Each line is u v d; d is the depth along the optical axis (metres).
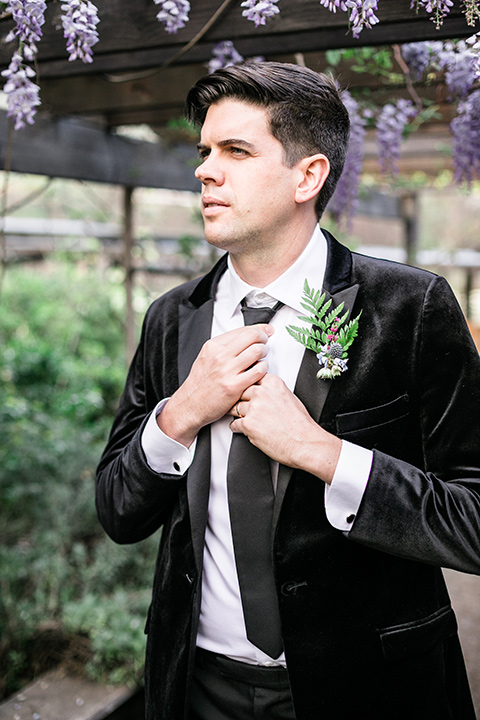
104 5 1.53
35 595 2.84
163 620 1.19
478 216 9.55
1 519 3.43
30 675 2.64
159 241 5.71
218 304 1.23
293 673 1.07
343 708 1.07
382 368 1.09
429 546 1.00
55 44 1.58
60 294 7.29
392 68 1.99
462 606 3.20
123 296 7.19
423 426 1.10
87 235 5.78
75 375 5.69
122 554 2.96
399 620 1.09
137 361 1.35
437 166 4.47
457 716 1.19
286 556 1.06
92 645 2.51
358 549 1.08
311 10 1.38
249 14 1.27
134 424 1.32
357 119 2.23
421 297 1.10
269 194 1.04
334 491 1.02
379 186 5.25
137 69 1.79
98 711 2.32
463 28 1.35
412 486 1.02
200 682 1.22
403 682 1.09
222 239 1.06
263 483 1.08
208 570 1.17
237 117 1.03
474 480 1.06
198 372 1.09
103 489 1.25
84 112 2.78
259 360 1.11
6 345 5.75
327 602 1.07
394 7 1.29
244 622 1.12
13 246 6.92
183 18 1.41
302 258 1.13
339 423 1.07
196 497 1.13
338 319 1.07
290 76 1.04
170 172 3.97
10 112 1.46
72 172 3.32
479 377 1.09
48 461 3.52
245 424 1.04
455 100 2.02
